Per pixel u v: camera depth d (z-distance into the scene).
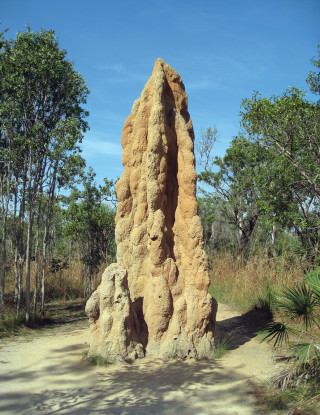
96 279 20.55
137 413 5.90
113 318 8.77
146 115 10.73
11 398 6.55
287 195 20.17
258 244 24.09
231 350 9.56
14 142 13.77
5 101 13.62
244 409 5.95
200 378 7.42
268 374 7.50
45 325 13.41
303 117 17.00
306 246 16.39
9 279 21.17
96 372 7.86
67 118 15.14
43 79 14.17
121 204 10.77
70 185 16.34
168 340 8.91
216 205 30.64
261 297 14.91
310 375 6.29
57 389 6.96
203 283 9.34
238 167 29.11
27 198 14.95
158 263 9.39
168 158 10.51
